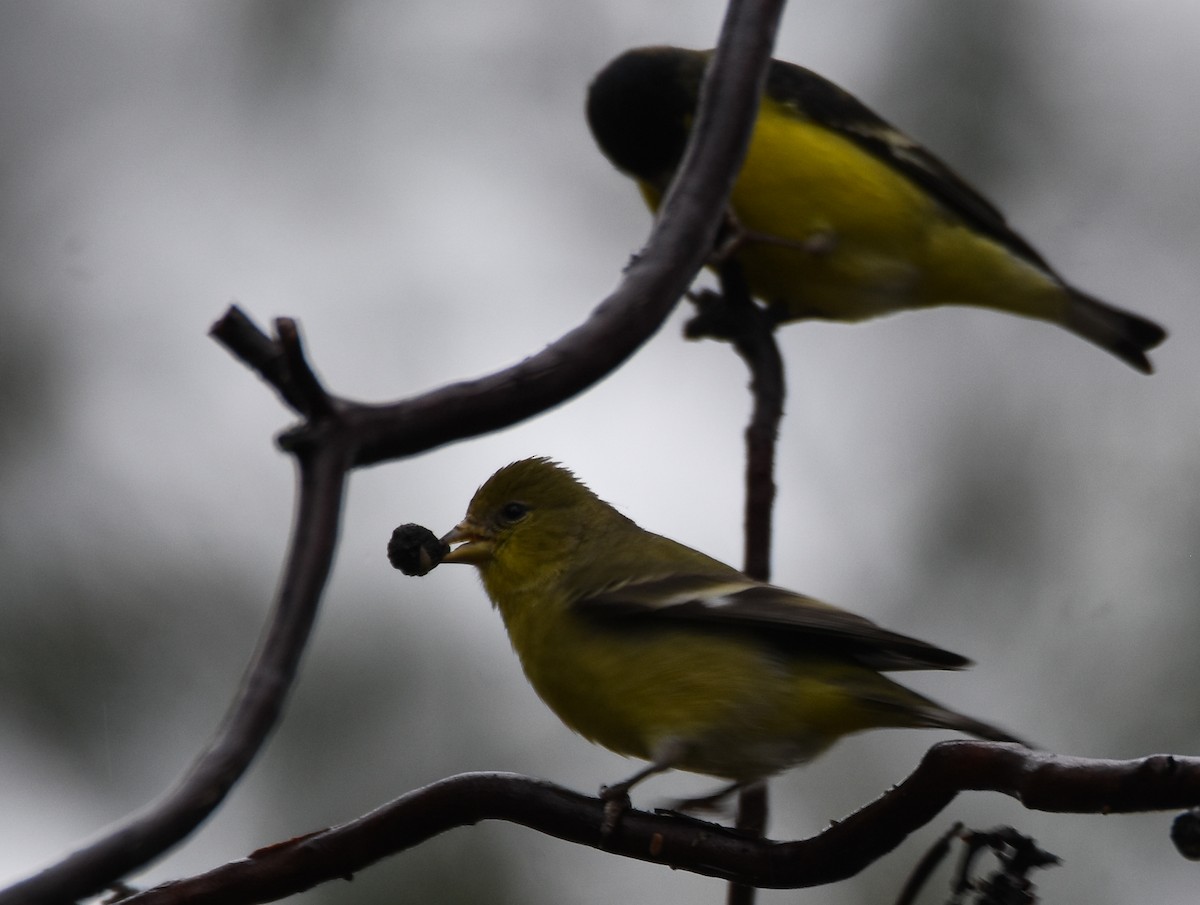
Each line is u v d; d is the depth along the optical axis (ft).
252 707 12.01
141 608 40.04
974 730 23.75
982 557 41.86
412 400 13.26
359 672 37.76
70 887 11.21
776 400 25.23
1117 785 13.99
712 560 27.25
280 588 12.45
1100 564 41.06
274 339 13.03
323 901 33.24
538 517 27.99
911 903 16.24
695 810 26.09
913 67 46.50
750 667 24.56
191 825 11.57
